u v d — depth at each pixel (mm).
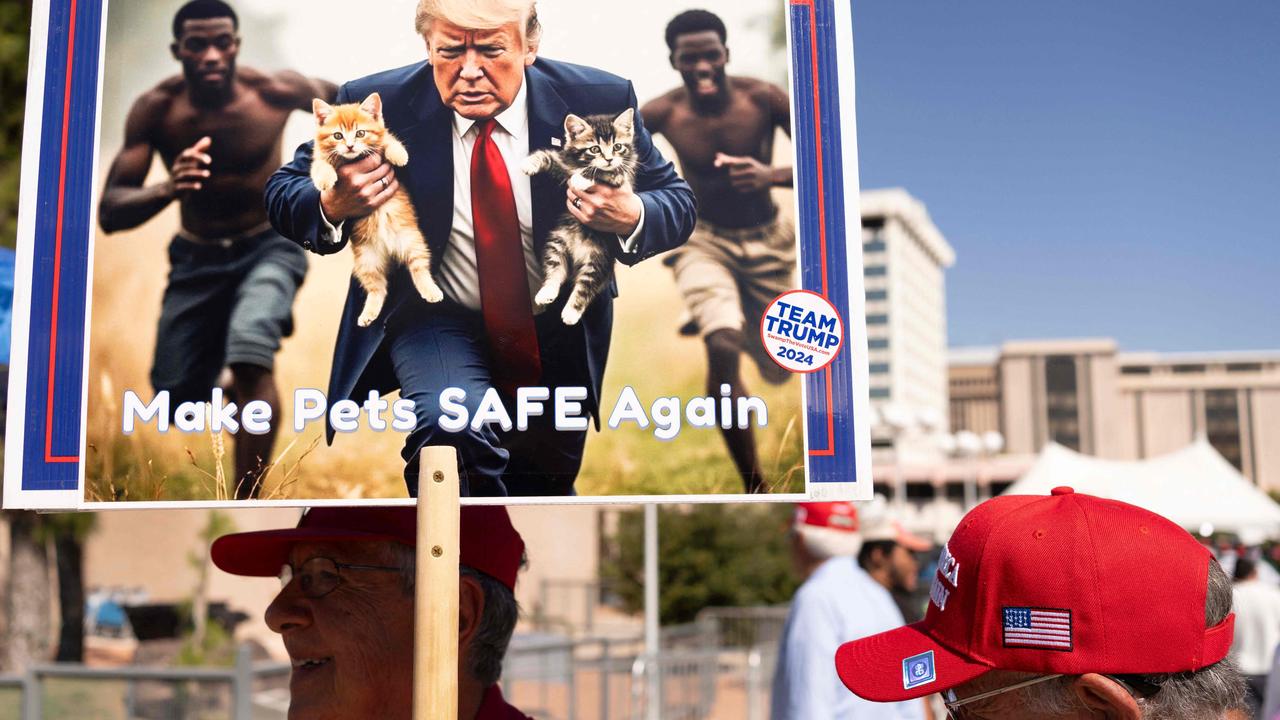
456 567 1265
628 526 17031
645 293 1406
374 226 1430
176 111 1451
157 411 1405
